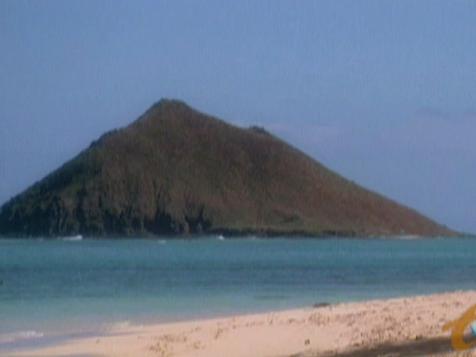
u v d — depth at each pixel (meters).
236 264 103.56
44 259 120.25
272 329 29.50
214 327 31.45
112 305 48.19
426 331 27.22
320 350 25.16
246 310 43.59
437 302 34.47
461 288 60.59
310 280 71.69
